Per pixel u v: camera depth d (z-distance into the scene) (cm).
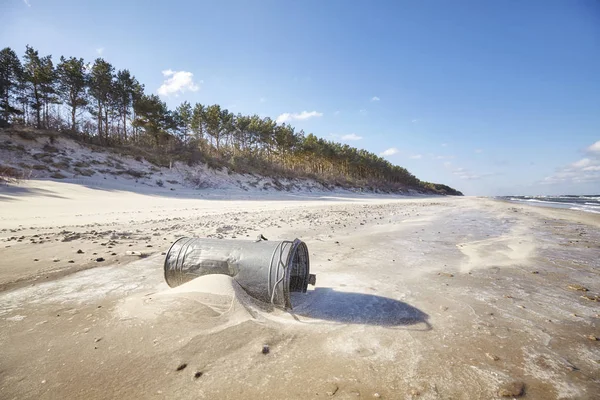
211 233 1101
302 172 6000
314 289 552
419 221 1694
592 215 2114
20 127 3256
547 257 830
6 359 311
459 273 671
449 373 299
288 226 1334
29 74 3672
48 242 863
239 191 3794
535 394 269
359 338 370
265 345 341
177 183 3406
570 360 328
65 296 491
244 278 450
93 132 3928
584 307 480
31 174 2445
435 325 409
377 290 550
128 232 1083
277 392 266
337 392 267
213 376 287
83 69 3844
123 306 444
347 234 1181
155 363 306
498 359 327
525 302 499
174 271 491
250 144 6225
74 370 294
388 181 10500
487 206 3244
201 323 381
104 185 2664
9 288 523
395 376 293
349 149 8606
